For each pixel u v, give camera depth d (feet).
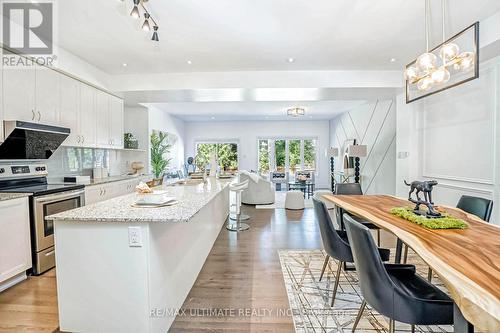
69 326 6.03
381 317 7.12
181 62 13.64
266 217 18.66
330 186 35.06
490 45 9.77
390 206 9.25
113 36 10.67
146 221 5.63
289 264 10.61
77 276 5.94
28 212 9.25
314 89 15.46
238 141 36.50
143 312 5.75
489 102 11.55
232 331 6.55
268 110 28.27
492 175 11.41
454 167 13.62
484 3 8.73
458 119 13.35
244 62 13.74
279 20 9.58
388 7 8.84
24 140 10.09
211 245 12.34
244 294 8.30
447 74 7.72
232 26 9.98
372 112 23.71
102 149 17.22
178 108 26.40
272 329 6.63
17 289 8.52
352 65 14.25
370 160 24.25
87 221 5.83
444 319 4.58
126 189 15.94
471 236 5.72
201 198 8.20
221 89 15.30
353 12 9.09
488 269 4.09
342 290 8.55
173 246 7.04
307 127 36.29
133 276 5.76
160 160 23.32
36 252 9.40
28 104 10.21
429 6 8.82
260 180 23.25
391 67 14.60
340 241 7.48
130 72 15.11
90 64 13.73
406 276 5.98
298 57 13.09
